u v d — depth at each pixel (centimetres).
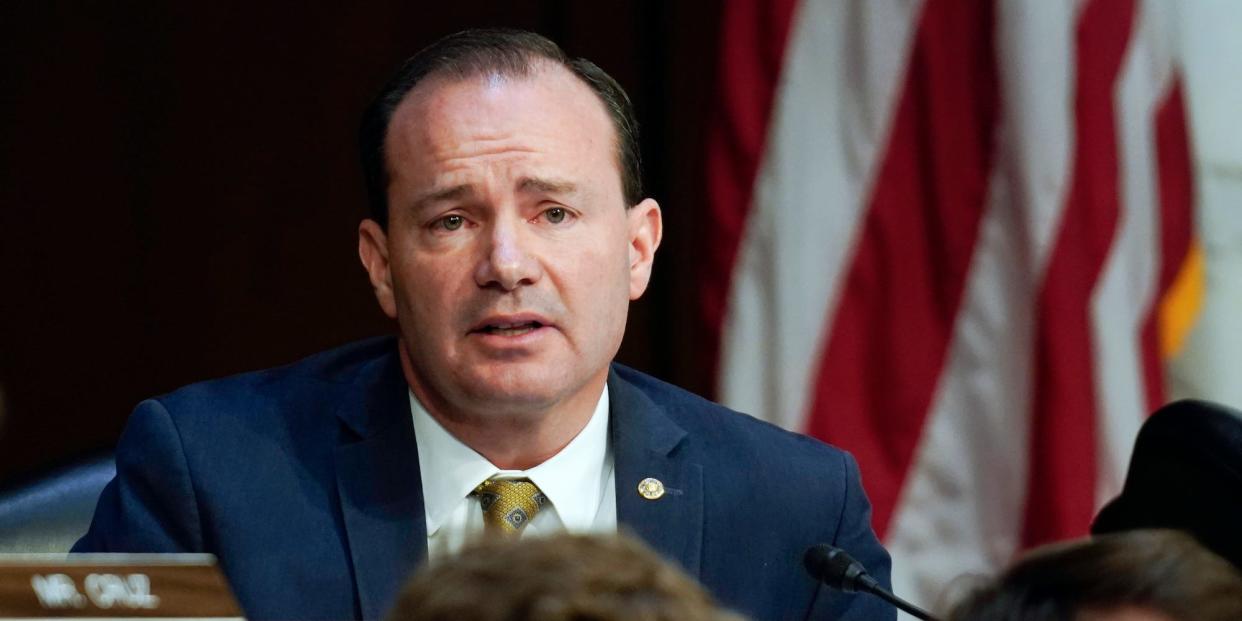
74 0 1352
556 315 615
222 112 1356
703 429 716
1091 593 404
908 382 1102
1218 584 403
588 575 276
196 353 1368
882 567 719
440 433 667
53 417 1370
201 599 439
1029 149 1064
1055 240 1065
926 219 1102
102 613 434
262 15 1351
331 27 1351
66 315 1368
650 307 1354
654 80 1334
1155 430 691
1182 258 1134
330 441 673
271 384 701
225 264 1363
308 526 649
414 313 628
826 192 1115
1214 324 1241
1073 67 1074
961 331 1097
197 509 650
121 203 1364
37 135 1357
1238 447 655
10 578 431
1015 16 1066
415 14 1352
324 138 1359
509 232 611
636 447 684
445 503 657
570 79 637
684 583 281
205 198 1361
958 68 1091
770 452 715
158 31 1352
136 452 667
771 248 1123
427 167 618
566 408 654
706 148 1168
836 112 1114
